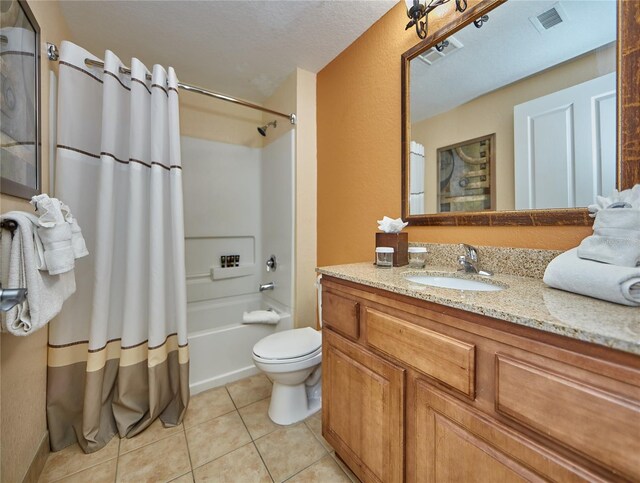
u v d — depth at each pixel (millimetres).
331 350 1145
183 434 1343
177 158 1473
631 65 761
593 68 833
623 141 771
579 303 622
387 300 880
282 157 2184
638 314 539
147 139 1438
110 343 1354
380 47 1524
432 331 742
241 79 2139
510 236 1026
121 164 1395
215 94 1705
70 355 1276
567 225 882
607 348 448
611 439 443
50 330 1236
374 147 1579
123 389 1325
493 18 1056
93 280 1270
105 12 1435
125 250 1384
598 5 825
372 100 1585
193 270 2301
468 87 1139
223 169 2420
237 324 1906
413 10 1084
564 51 891
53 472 1123
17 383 966
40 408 1150
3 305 623
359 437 995
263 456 1208
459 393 680
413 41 1340
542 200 940
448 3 1188
